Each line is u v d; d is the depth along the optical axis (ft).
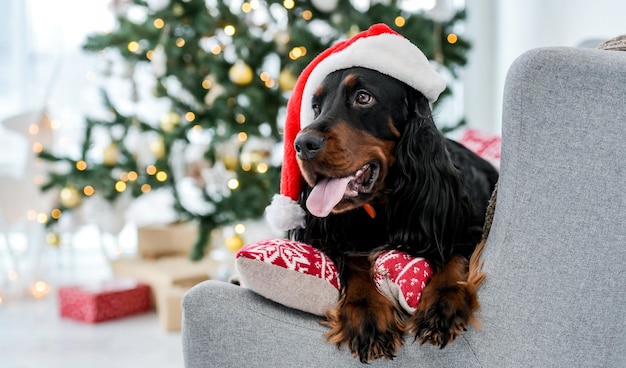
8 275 13.08
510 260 3.66
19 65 14.48
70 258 14.76
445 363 3.84
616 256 3.57
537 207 3.57
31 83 14.62
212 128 10.58
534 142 3.52
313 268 4.06
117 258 12.92
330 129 4.60
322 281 4.05
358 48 4.78
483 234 4.23
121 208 11.18
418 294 4.07
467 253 4.58
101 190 10.93
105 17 14.88
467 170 5.49
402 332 3.99
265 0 10.31
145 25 10.59
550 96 3.44
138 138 10.81
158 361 9.00
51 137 12.31
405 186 4.65
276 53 10.30
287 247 4.12
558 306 3.62
